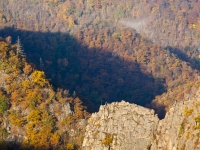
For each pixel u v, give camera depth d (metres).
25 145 120.06
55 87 139.88
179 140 95.00
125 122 113.38
